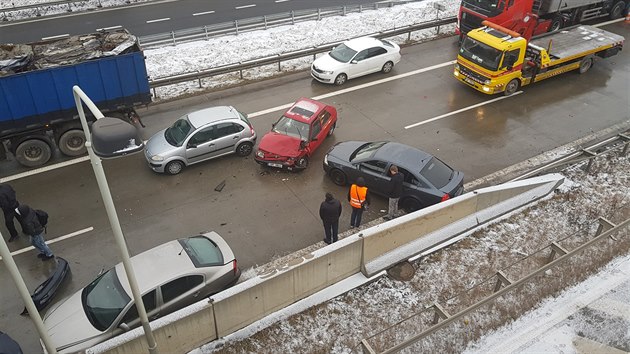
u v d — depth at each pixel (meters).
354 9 26.22
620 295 10.78
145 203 13.73
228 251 10.82
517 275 11.13
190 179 14.64
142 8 27.25
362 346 8.80
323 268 10.36
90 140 6.30
